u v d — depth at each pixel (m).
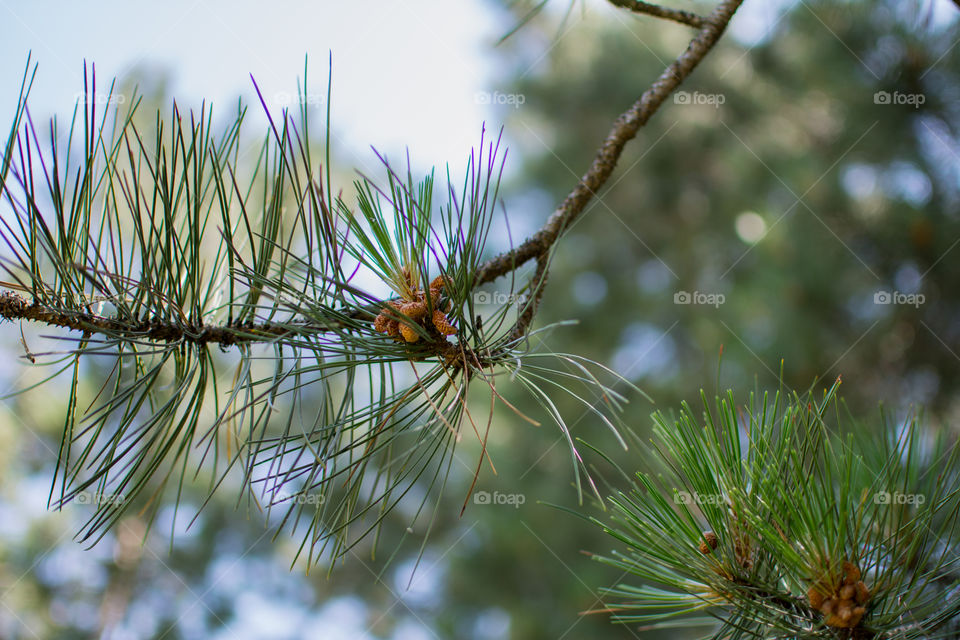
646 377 5.81
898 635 1.72
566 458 5.74
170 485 5.22
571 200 1.91
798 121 5.51
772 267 4.45
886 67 3.87
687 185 6.79
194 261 1.74
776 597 1.75
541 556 5.73
